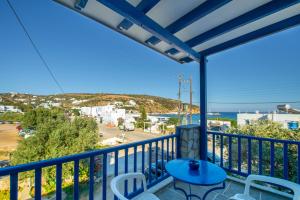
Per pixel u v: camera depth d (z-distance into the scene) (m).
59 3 1.89
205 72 3.28
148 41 2.86
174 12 2.21
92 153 1.67
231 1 1.96
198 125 3.32
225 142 7.43
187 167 1.73
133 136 32.75
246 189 1.61
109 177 8.81
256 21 2.30
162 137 2.73
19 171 1.15
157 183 2.60
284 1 1.85
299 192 1.27
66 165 10.98
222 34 2.53
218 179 1.43
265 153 5.75
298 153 2.23
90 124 17.92
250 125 7.71
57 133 15.16
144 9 2.05
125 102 77.38
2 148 21.67
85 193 9.23
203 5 2.06
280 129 6.89
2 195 9.38
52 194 10.17
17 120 29.88
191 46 2.94
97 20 2.23
